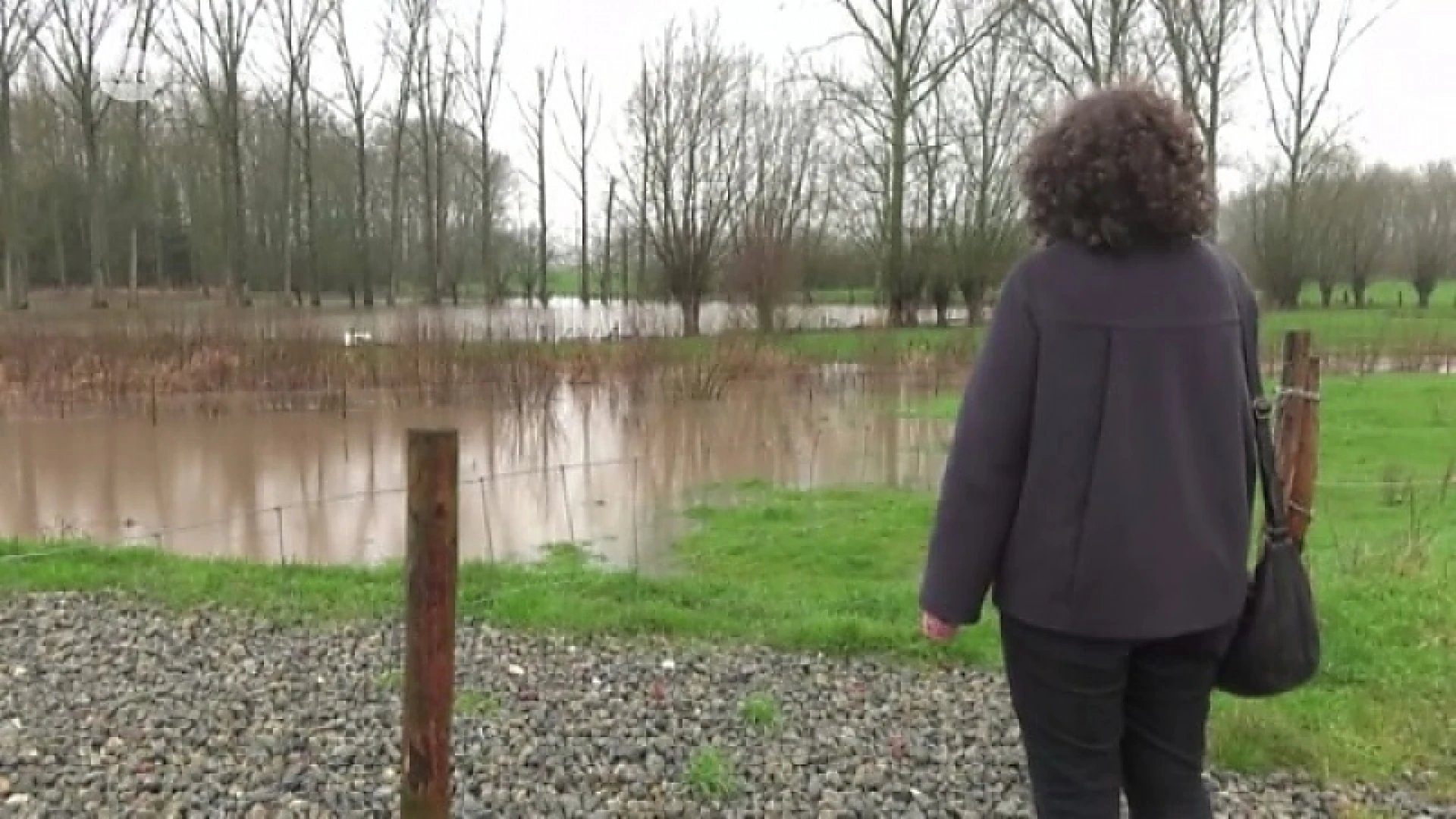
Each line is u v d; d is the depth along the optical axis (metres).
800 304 34.09
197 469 15.39
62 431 17.98
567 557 10.44
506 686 5.98
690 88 52.94
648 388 22.89
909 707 5.71
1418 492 11.74
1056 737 2.57
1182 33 36.56
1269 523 2.73
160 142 46.66
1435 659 5.87
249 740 5.11
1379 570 7.45
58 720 5.38
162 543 11.12
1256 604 2.68
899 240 34.66
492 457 16.31
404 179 52.91
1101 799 2.56
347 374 21.53
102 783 4.59
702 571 9.84
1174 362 2.43
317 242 47.69
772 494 13.53
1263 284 45.25
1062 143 2.51
